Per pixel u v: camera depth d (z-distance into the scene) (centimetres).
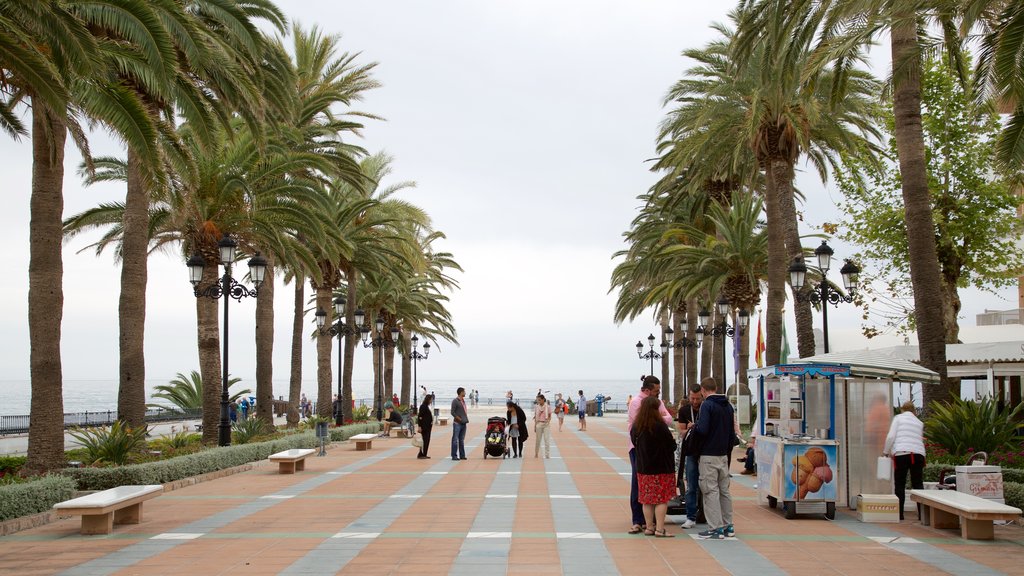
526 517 1230
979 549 989
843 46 1647
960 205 2744
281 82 2516
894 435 1226
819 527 1141
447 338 6919
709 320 4284
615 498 1445
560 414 3994
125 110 1516
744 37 2091
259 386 3073
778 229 2730
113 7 1463
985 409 1584
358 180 3519
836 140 2816
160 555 965
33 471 1538
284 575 854
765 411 1374
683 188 3772
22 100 1655
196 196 2397
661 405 1186
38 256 1577
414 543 1025
